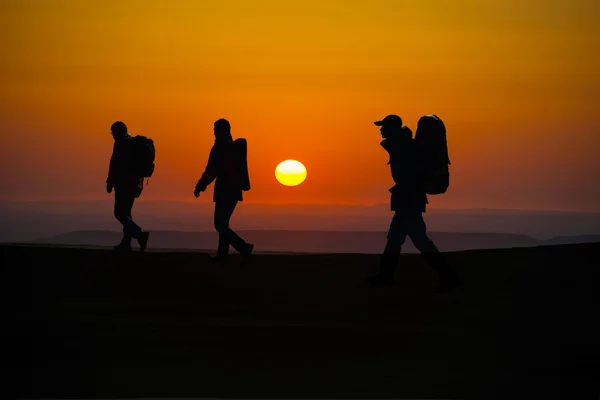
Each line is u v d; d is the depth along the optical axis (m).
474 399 12.73
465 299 21.09
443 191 22.17
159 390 12.93
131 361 14.70
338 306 20.17
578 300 20.97
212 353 15.38
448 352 15.75
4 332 16.89
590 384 13.61
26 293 21.31
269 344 16.20
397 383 13.54
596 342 16.69
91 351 15.38
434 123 22.42
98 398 12.49
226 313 19.25
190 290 21.84
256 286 22.47
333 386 13.31
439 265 21.92
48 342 16.06
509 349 16.03
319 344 16.25
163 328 17.42
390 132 22.61
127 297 21.00
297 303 20.47
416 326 18.06
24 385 13.11
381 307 20.09
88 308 19.61
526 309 19.92
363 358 15.21
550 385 13.54
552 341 16.73
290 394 12.84
